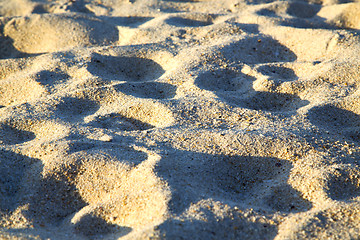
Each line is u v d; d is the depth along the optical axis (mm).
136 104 3924
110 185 3721
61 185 3730
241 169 3762
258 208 3680
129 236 3455
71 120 3900
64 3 4559
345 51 4105
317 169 3734
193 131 3832
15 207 3699
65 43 4301
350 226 3543
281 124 3855
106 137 3814
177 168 3729
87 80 4039
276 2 4453
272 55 4184
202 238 3408
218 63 4098
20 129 3877
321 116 3900
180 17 4395
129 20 4441
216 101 3932
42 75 4082
